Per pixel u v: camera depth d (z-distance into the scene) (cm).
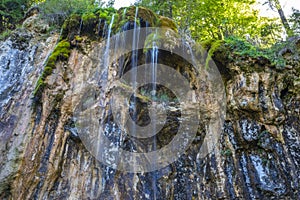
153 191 461
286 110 487
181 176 495
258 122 478
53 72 487
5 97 474
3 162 386
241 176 457
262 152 463
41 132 425
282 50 544
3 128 422
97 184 413
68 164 420
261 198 430
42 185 389
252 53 514
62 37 571
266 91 487
